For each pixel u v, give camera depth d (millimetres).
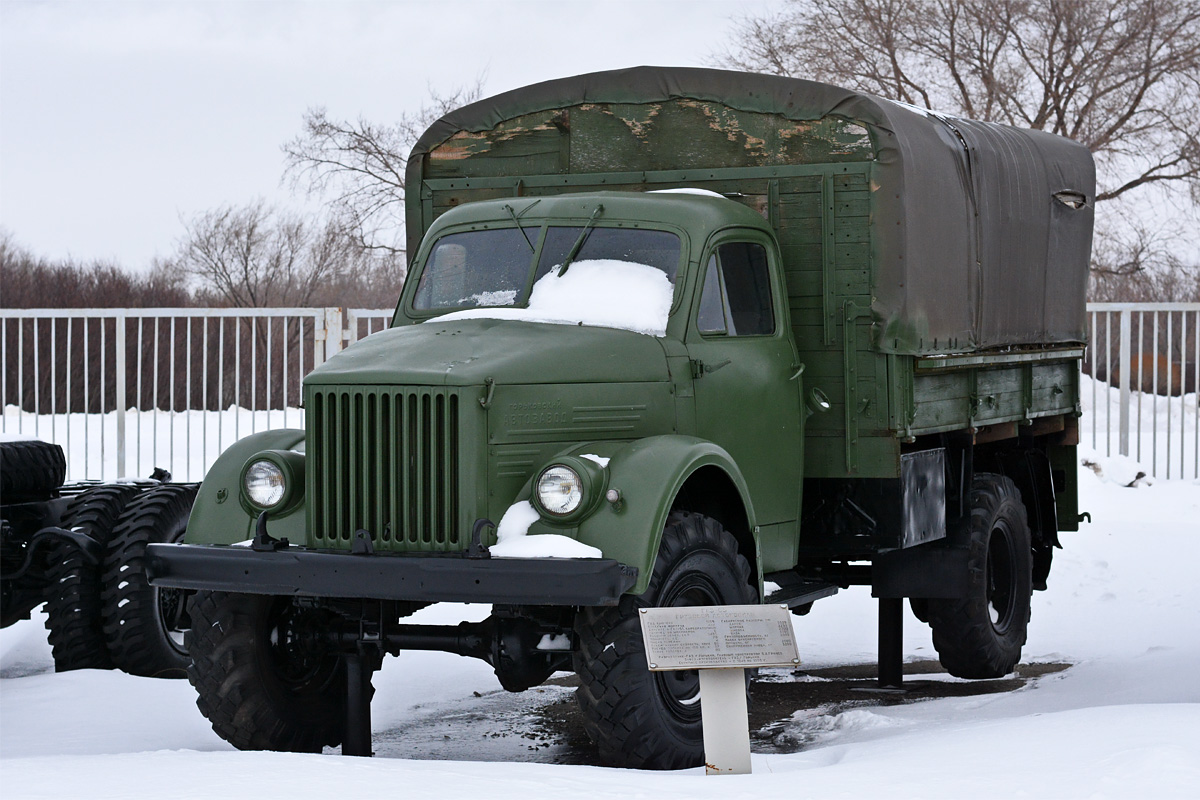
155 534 8523
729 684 5234
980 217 8344
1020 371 9180
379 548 5824
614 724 5613
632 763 5648
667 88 7828
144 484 9164
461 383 5730
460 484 5723
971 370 8344
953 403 8109
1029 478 9766
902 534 7473
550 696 8234
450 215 7387
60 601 8445
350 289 31344
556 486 5676
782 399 7227
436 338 6230
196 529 6270
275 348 18484
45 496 9164
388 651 6258
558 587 5406
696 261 6816
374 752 6727
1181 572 11688
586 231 7008
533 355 6035
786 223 7547
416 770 4848
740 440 6875
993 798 4219
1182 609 10438
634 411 6266
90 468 14367
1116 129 25906
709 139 7762
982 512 8523
